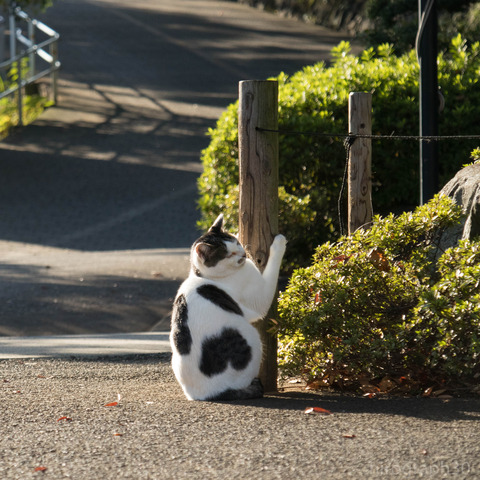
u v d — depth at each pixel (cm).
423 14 909
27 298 1231
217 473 435
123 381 744
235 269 634
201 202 1374
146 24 4606
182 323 623
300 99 1334
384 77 1355
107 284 1302
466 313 566
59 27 4528
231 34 4275
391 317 651
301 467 439
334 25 4247
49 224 1842
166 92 3200
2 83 2961
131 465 454
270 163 662
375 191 1350
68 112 2936
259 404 591
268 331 664
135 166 2298
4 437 518
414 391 630
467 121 1305
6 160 2366
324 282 656
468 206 701
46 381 737
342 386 663
